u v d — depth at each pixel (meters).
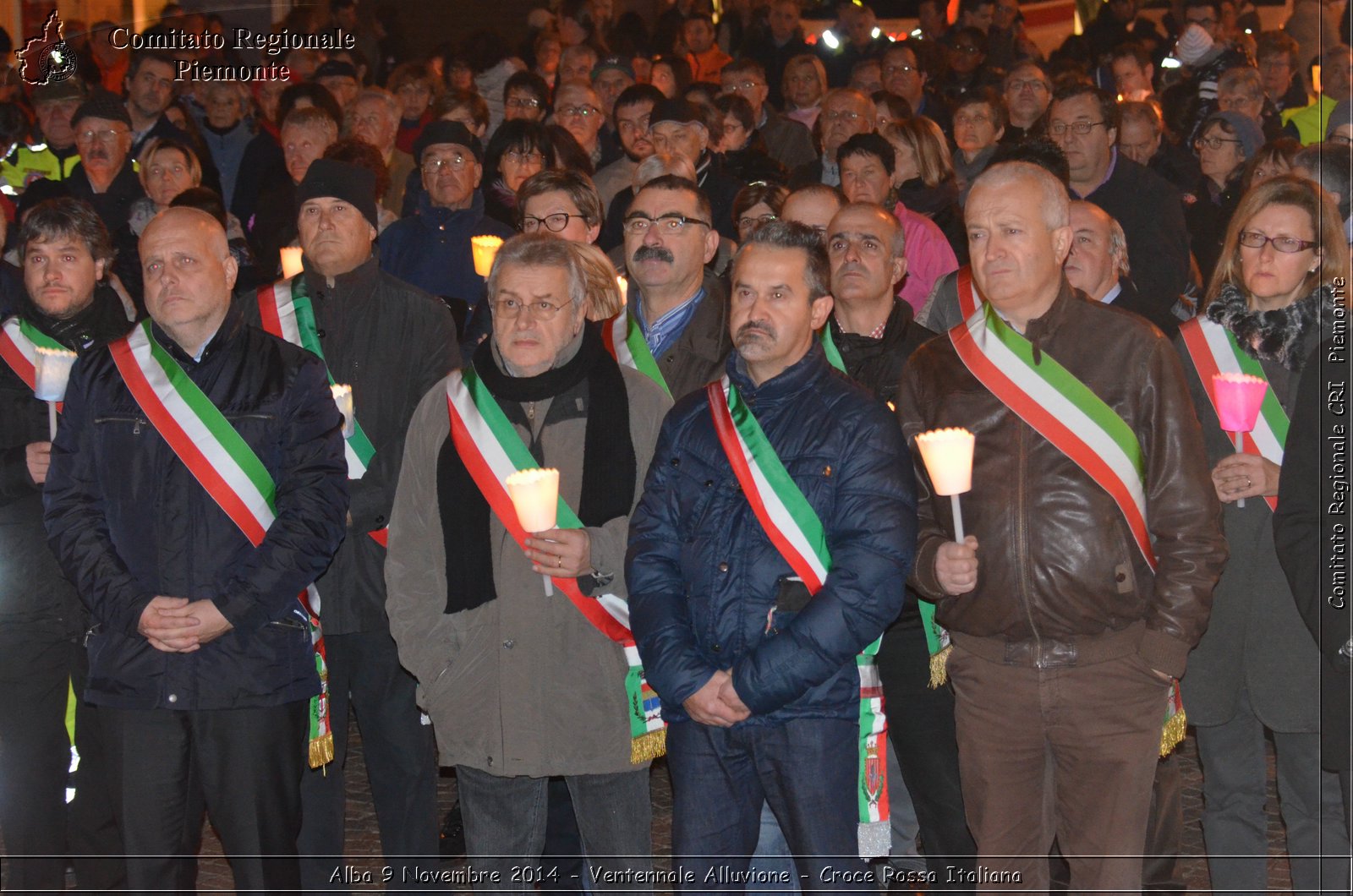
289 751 4.00
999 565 3.64
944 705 4.10
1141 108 7.50
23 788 4.46
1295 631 4.06
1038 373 3.63
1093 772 3.66
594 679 3.83
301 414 4.02
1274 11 11.88
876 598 3.47
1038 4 13.02
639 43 12.59
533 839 3.92
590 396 3.90
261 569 3.88
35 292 4.51
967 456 3.53
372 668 4.50
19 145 8.16
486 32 10.77
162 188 6.70
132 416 3.95
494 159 6.65
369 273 4.64
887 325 4.48
